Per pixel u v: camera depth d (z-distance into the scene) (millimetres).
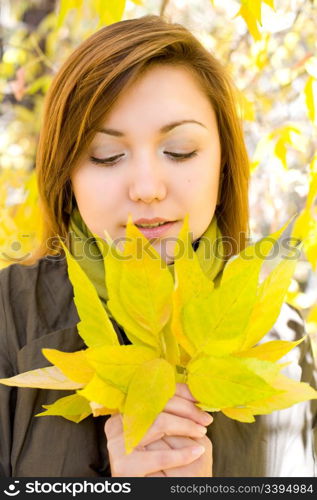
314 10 1758
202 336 669
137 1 1224
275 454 955
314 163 1287
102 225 820
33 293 946
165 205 803
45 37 2238
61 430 876
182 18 2018
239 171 989
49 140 906
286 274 709
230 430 938
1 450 886
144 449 717
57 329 931
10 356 920
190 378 680
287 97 1852
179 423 694
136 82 795
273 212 1814
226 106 921
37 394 883
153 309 693
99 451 894
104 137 795
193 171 810
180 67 820
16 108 2322
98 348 659
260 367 655
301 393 688
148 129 787
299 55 1975
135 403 646
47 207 975
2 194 1705
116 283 703
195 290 686
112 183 800
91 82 812
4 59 2139
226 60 1823
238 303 657
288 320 1048
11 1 2314
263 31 1534
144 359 681
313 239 1330
